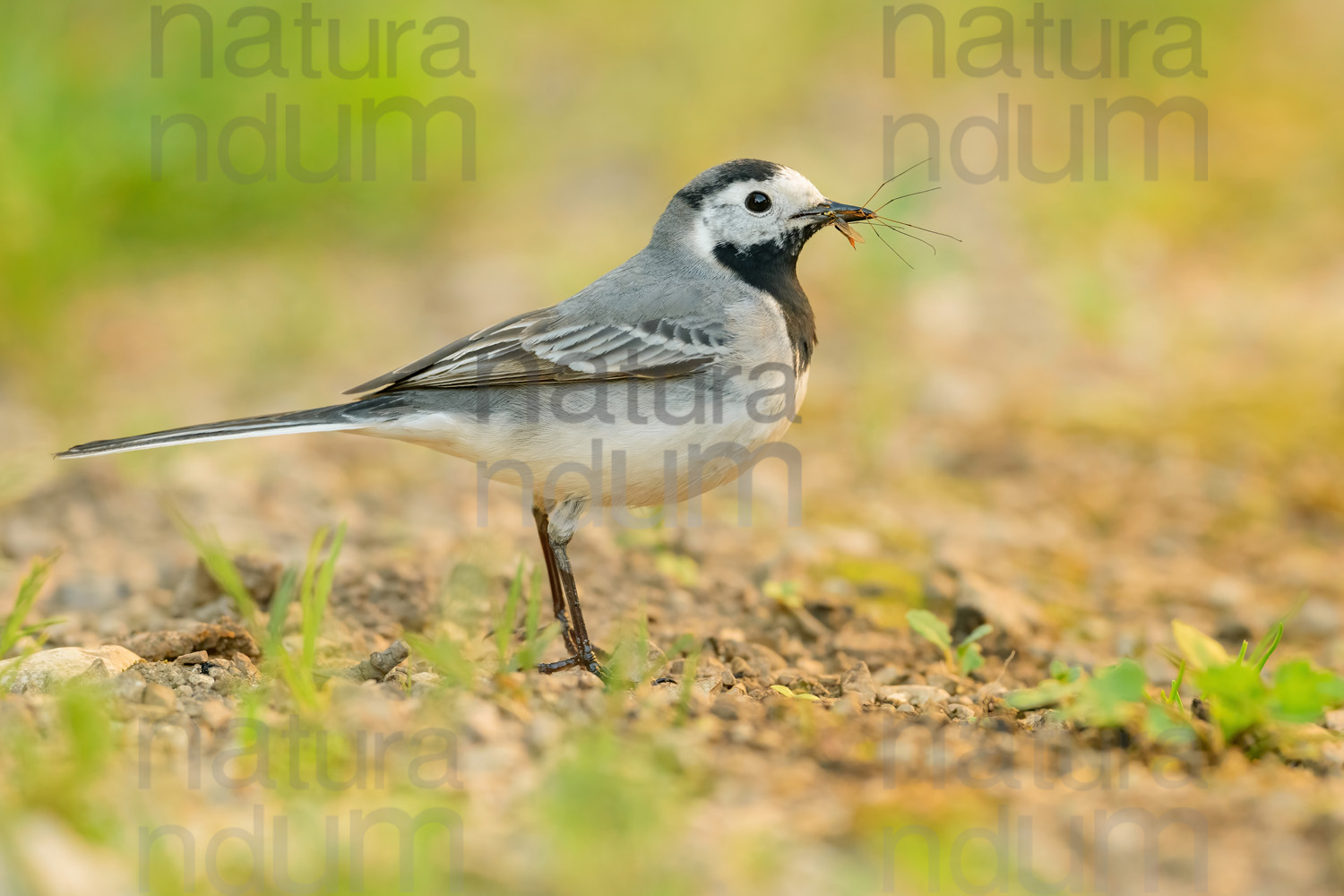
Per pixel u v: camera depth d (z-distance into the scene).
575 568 11.40
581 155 23.11
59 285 17.64
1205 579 12.00
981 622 10.18
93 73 20.97
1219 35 28.25
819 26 26.58
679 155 22.61
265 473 14.20
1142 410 16.14
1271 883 5.51
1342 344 17.81
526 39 26.34
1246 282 20.31
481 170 22.25
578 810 5.56
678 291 9.27
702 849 5.61
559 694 7.50
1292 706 7.09
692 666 7.70
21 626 8.88
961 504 13.73
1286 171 23.55
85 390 16.34
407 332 18.17
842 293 19.06
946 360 17.56
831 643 9.85
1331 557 12.64
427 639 9.07
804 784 6.46
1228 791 6.48
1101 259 20.44
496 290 19.22
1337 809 6.00
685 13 26.44
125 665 8.16
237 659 8.61
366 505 13.31
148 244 20.73
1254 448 15.02
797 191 9.55
